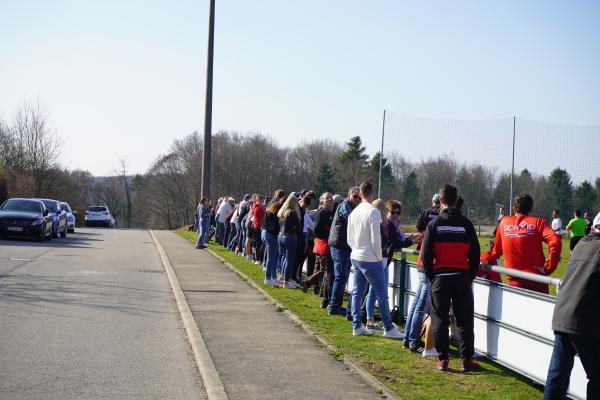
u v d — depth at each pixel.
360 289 9.24
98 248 23.59
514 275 7.11
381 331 9.46
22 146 54.34
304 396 6.16
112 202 100.94
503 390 6.64
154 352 7.86
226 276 15.73
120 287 13.34
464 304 7.36
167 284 14.27
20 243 23.70
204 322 9.74
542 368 6.61
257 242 18.56
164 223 92.25
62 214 29.41
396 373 7.12
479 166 22.39
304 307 11.36
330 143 72.00
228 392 6.22
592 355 5.23
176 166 91.31
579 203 22.31
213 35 25.02
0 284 12.76
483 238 23.47
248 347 8.19
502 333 7.42
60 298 11.45
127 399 5.93
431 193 22.70
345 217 10.39
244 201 21.41
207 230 24.50
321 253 11.38
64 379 6.52
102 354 7.62
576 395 6.10
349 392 6.34
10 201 26.34
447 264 7.34
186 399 6.02
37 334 8.51
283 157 71.19
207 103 25.20
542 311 6.64
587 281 5.25
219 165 75.38
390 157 21.92
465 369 7.34
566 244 34.88
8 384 6.26
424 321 8.23
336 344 8.45
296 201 13.64
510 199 21.33
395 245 9.84
